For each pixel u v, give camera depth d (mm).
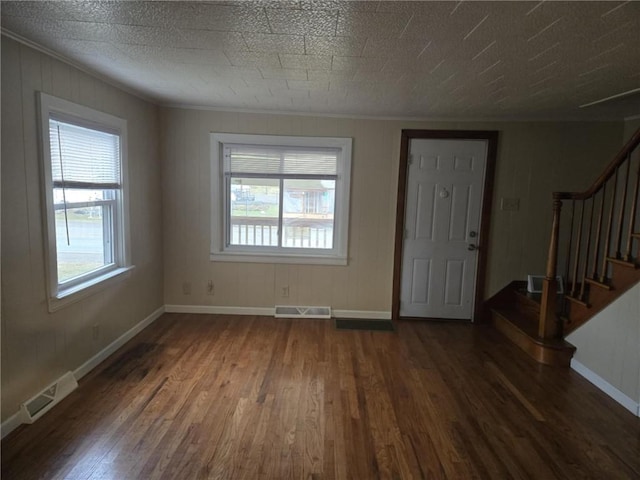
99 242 3164
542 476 2000
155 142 3975
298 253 4348
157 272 4137
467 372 3143
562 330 3408
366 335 3893
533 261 4254
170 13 1808
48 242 2438
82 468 1941
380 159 4191
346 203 4230
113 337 3305
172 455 2061
